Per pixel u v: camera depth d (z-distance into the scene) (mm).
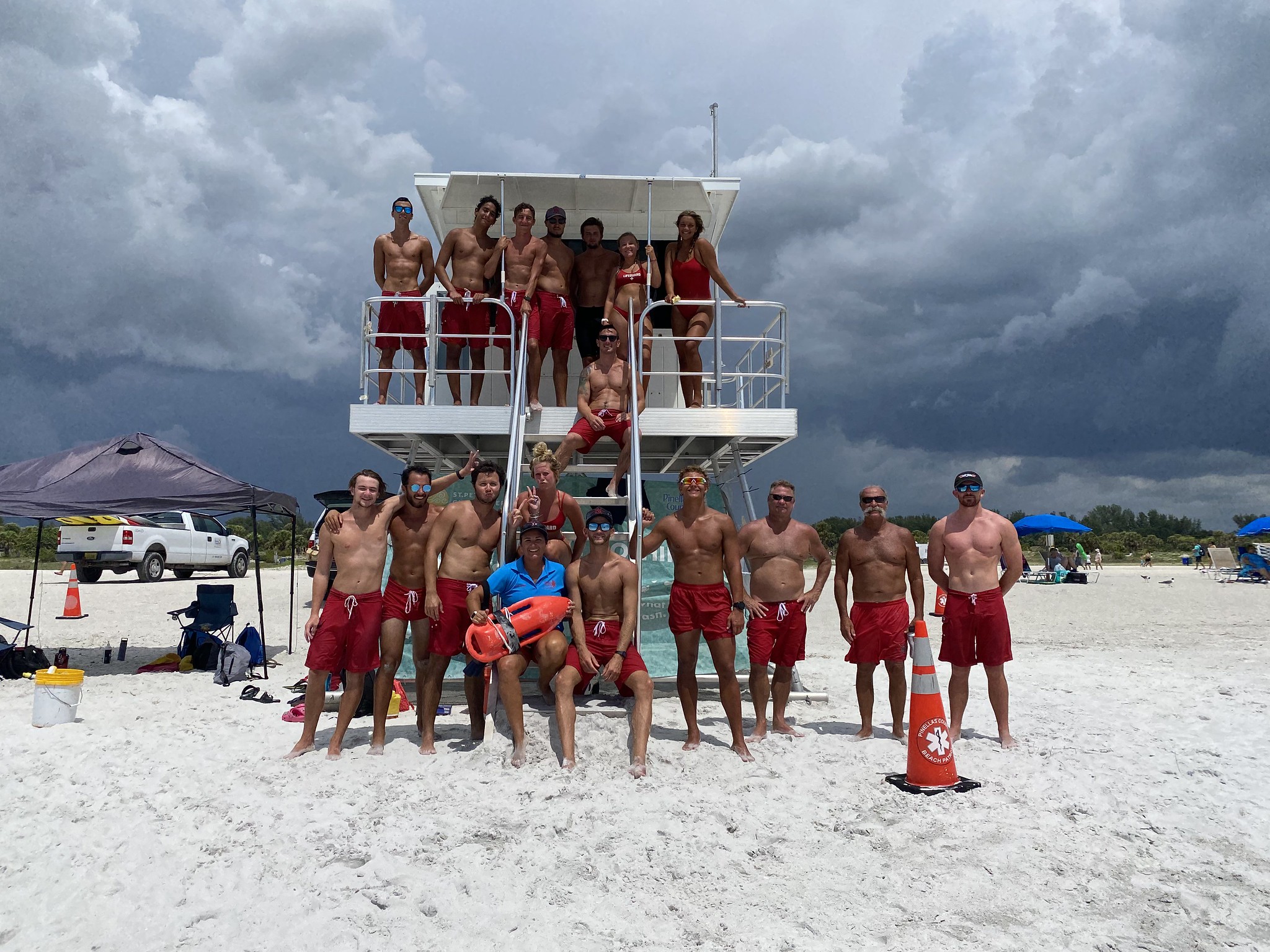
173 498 11094
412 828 4629
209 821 4852
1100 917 3672
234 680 9945
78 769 5961
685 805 4992
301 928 3578
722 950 3406
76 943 3531
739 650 8891
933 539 6734
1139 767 5867
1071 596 23938
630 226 10375
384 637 6266
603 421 7699
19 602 19672
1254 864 4238
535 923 3627
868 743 6461
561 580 6277
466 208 9961
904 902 3809
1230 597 23250
